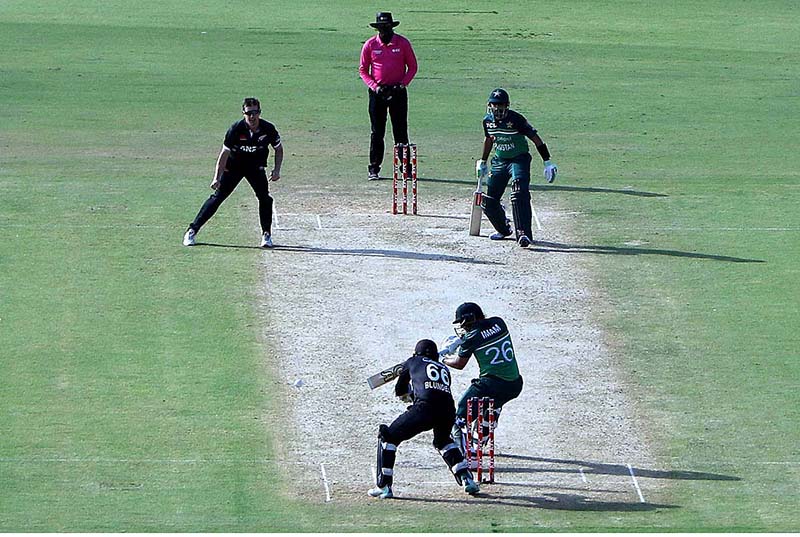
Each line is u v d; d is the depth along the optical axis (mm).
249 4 164125
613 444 54000
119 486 48844
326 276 70938
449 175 91500
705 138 104312
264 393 57625
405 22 154250
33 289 68312
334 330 64250
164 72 125688
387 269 72125
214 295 68125
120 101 113375
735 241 78250
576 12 163500
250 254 74000
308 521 46312
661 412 56938
